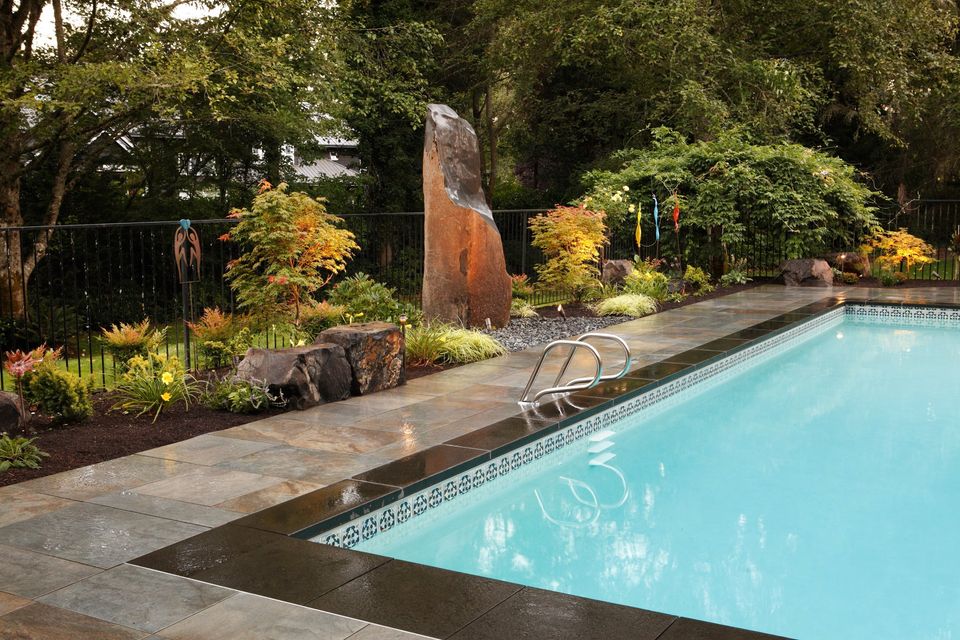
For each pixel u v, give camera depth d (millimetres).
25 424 5516
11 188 13734
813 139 21641
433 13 21297
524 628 2879
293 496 4395
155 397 6164
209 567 3430
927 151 21406
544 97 23953
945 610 3834
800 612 3795
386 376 7160
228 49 14000
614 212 14727
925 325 12656
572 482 5762
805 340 11391
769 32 19156
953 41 20312
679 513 5137
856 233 17062
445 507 4887
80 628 2902
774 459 6242
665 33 17281
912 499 5379
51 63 12484
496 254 10328
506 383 7391
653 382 7395
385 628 2889
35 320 13375
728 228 15445
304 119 18016
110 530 3889
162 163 17672
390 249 19828
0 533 3846
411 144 20875
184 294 7828
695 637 2807
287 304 8969
